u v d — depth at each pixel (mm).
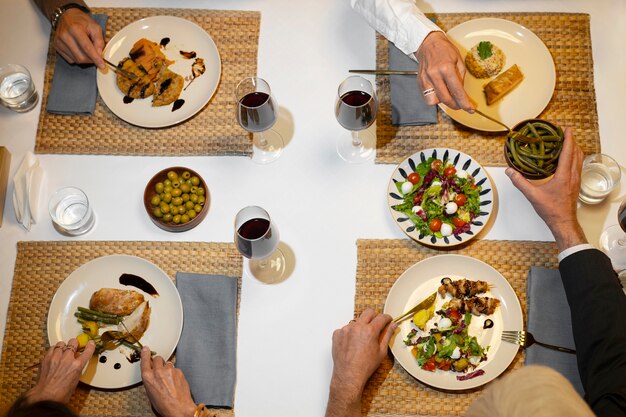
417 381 1666
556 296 1698
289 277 1788
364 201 1844
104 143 1930
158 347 1722
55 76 1987
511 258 1759
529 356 1656
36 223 1872
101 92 1941
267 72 1986
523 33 1925
